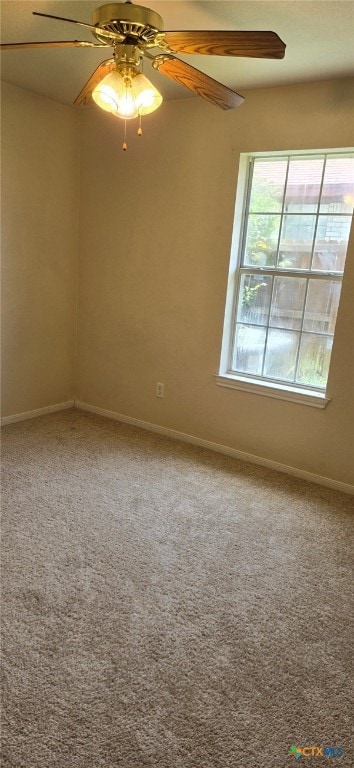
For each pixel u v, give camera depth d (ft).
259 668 5.56
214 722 4.86
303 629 6.21
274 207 10.37
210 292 11.18
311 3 6.41
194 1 6.52
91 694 5.08
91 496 9.22
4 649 5.58
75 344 14.20
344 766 4.51
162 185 11.40
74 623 6.04
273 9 6.64
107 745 4.56
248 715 4.96
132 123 11.55
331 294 9.96
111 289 12.99
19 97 11.02
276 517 8.91
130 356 13.01
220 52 5.48
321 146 9.25
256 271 10.78
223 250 10.79
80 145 12.74
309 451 10.47
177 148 10.97
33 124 11.50
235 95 6.61
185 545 7.85
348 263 9.31
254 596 6.77
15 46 5.60
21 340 12.57
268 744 4.68
